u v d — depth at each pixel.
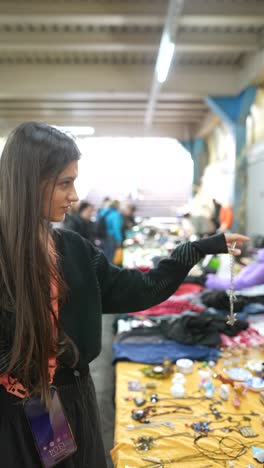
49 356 0.67
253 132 5.35
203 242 0.90
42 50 4.29
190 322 1.91
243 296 2.40
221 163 6.47
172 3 2.68
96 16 3.29
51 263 0.67
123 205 6.92
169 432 1.15
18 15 3.27
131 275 0.87
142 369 1.57
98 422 0.83
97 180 10.77
